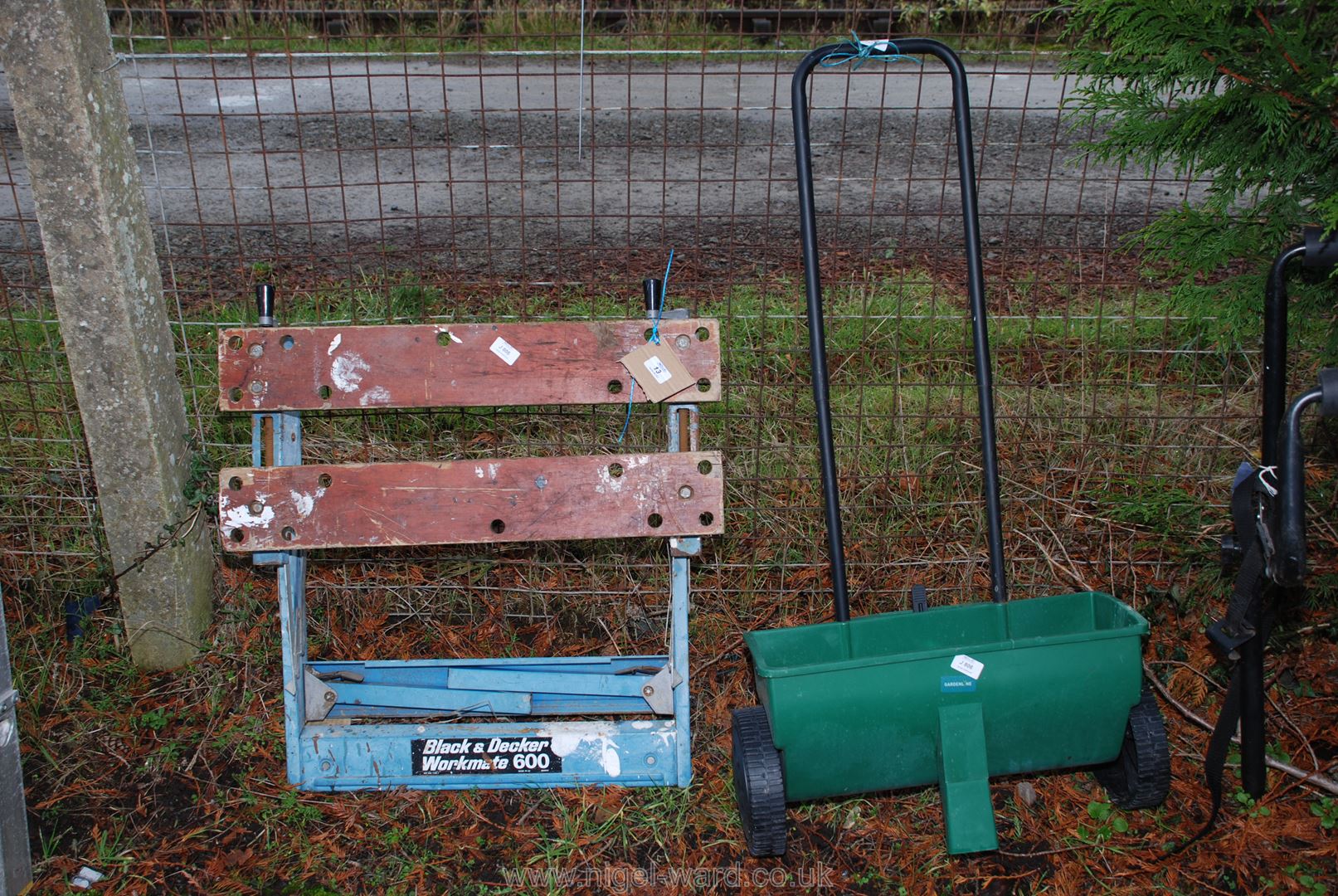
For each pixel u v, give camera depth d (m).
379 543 2.47
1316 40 2.60
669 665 2.71
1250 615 2.39
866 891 2.46
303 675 2.71
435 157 6.89
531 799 2.70
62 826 2.61
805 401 3.66
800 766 2.32
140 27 8.95
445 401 2.49
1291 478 2.12
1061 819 2.63
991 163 6.79
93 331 2.73
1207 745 2.84
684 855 2.54
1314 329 2.98
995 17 8.74
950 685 2.30
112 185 2.66
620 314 3.99
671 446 2.54
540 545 3.31
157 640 3.04
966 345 3.95
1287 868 2.47
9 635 3.10
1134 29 2.54
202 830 2.60
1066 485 3.43
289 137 7.32
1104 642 2.33
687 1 6.38
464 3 8.15
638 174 6.50
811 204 2.53
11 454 3.36
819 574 3.30
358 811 2.64
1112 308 4.27
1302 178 2.66
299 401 2.48
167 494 2.91
